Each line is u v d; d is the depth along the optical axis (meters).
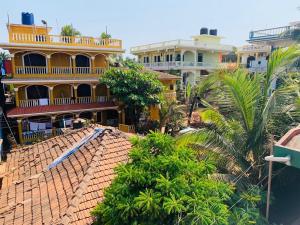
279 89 8.47
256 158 8.68
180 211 4.59
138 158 5.86
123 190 5.30
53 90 24.30
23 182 8.89
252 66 31.70
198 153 8.43
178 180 5.08
